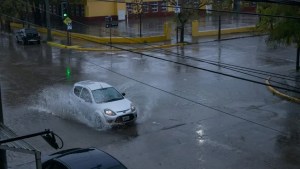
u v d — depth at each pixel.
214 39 44.56
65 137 16.08
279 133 16.55
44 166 10.67
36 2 53.44
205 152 14.66
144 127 17.22
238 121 17.95
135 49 34.38
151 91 22.97
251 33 49.44
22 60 32.75
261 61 31.78
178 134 16.39
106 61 32.03
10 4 48.75
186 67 29.53
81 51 37.03
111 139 15.88
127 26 55.50
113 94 18.14
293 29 23.25
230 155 14.43
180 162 13.85
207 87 23.86
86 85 18.41
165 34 43.72
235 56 33.91
